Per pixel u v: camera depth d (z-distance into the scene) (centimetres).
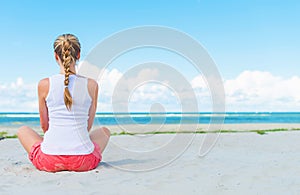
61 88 345
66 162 342
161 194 274
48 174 337
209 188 293
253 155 486
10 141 700
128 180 319
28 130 374
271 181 319
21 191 279
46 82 347
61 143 343
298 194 275
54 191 279
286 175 344
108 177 330
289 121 3428
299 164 404
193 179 326
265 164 405
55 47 356
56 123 347
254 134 827
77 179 318
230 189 290
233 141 675
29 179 317
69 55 350
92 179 320
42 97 350
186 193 277
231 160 439
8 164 409
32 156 354
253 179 326
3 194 270
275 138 738
